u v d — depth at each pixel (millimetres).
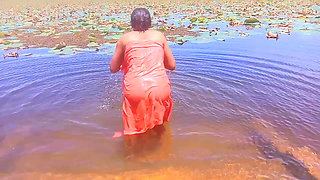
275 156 3551
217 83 5676
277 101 4883
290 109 4613
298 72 6078
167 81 4152
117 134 4086
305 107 4660
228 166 3400
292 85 5461
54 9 19969
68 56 7832
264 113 4531
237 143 3818
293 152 3609
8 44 9625
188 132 4086
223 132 4070
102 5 21172
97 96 5301
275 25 11656
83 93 5426
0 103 5039
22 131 4191
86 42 9617
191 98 5090
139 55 4055
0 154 3680
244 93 5223
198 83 5703
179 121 4371
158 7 19312
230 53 7621
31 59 7617
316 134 3953
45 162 3523
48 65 7055
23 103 5035
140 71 4027
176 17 14891
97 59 7469
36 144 3877
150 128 4141
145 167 3416
